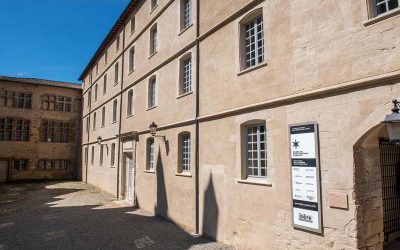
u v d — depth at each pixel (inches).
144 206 605.3
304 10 282.4
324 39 262.1
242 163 347.3
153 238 389.1
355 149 236.7
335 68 251.1
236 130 355.9
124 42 821.2
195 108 441.1
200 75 437.7
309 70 272.8
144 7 689.0
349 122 238.5
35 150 1344.7
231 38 378.0
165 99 543.2
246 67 363.9
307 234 262.1
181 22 513.0
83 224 471.5
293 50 290.0
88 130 1227.9
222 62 391.2
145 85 641.0
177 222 469.7
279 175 293.6
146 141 616.4
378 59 222.7
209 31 421.1
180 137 490.3
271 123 308.0
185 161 478.3
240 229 338.6
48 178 1360.7
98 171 1018.1
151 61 620.1
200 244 362.0
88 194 856.3
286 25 300.2
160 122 555.5
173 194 489.4
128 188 735.1
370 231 239.0
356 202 231.0
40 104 1382.9
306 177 264.4
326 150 252.8
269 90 314.3
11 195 854.5
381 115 218.4
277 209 292.8
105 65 1019.3
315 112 264.8
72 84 1510.8
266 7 327.0
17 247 350.3
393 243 294.0
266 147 324.5
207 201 399.9
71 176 1407.5
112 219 511.8
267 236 301.9
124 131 757.9
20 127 1336.1
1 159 1267.2
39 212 582.6
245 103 345.1
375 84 223.6
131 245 358.6
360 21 236.2
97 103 1095.0
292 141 280.2
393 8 227.8
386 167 301.9
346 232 233.8
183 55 490.0
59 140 1402.6
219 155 383.2
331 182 246.8
